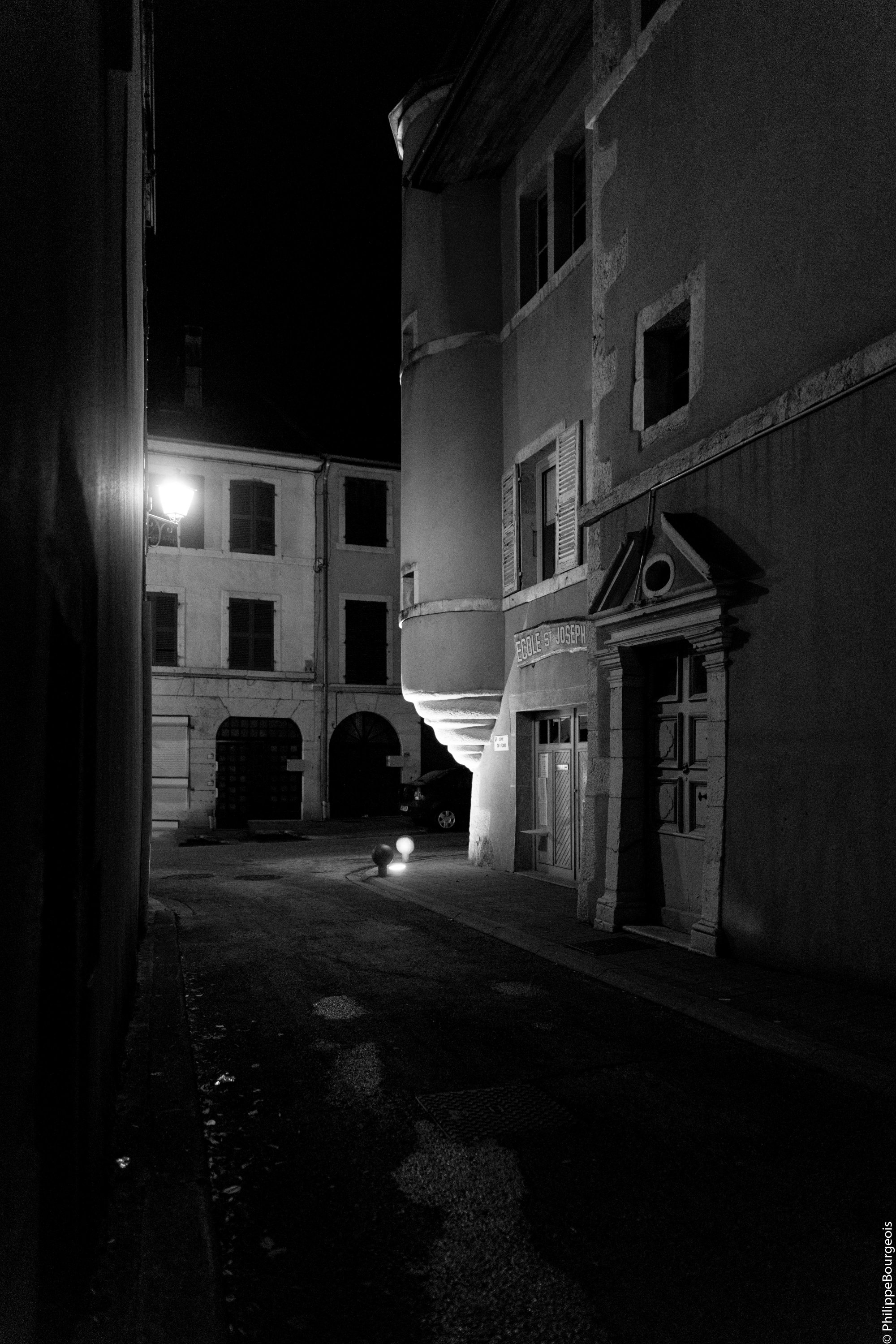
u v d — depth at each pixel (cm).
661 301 833
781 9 684
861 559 609
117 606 396
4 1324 150
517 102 1190
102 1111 316
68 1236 225
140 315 703
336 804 2591
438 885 1209
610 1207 338
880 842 589
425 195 1412
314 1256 304
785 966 665
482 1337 261
